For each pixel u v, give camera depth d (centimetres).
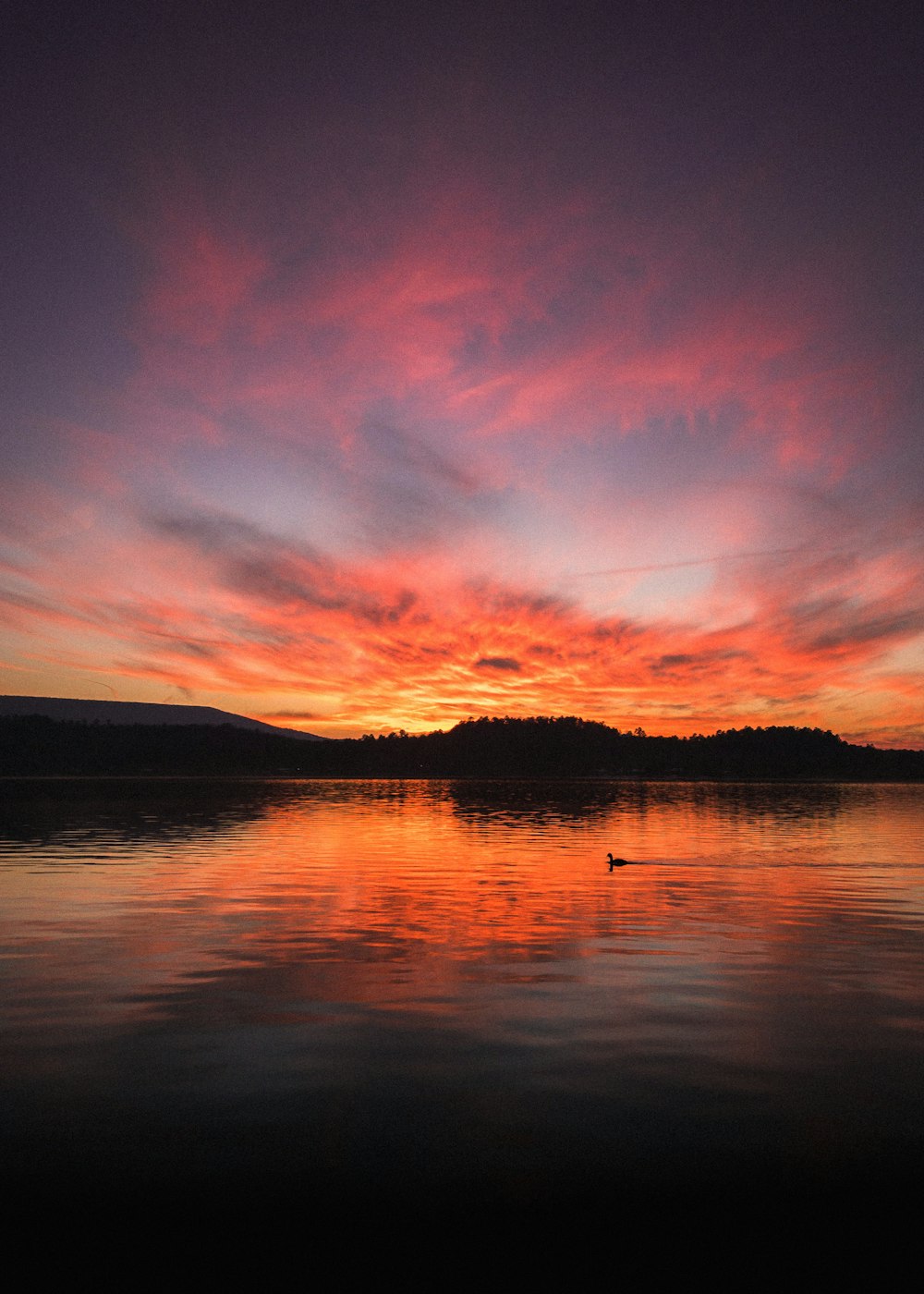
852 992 1061
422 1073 777
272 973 1141
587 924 1519
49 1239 524
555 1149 630
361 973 1143
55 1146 632
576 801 7812
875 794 11138
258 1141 641
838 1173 598
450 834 3719
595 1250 516
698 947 1323
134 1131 656
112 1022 923
